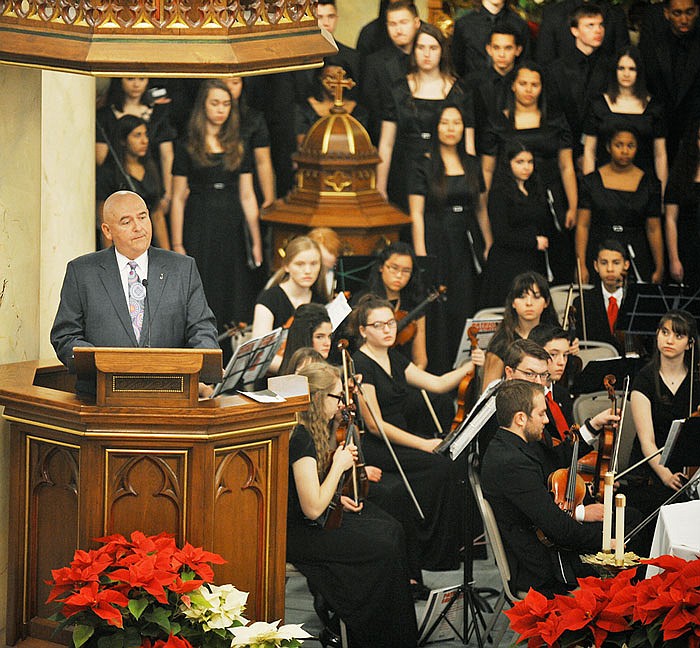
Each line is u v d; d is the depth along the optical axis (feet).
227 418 46.78
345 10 88.69
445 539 67.67
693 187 90.38
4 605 53.16
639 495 67.51
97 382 46.37
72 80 60.95
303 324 71.51
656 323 77.66
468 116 89.56
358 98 89.35
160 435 46.50
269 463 49.85
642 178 90.38
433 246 89.92
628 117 89.76
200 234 87.86
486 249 90.38
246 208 88.33
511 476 55.93
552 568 56.49
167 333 51.06
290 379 50.34
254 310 87.81
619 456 71.61
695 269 91.09
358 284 82.89
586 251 90.53
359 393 66.95
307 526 56.44
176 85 86.58
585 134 90.33
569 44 89.56
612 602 38.52
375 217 86.53
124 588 44.04
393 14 88.33
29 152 54.60
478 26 88.99
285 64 51.98
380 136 89.56
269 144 88.53
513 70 89.20
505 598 57.67
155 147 86.74
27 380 50.93
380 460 68.59
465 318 90.22
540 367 63.93
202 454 46.93
